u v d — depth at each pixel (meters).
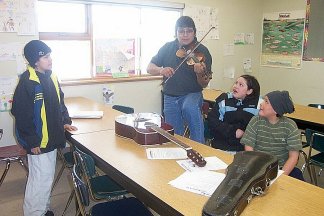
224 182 1.24
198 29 5.01
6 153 2.81
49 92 2.15
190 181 1.47
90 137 2.20
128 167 1.66
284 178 1.51
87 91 4.18
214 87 5.45
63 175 3.20
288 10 5.41
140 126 2.12
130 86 4.52
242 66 5.78
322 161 2.76
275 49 5.72
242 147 2.41
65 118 2.43
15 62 3.57
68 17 3.96
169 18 4.75
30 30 3.60
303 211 1.22
